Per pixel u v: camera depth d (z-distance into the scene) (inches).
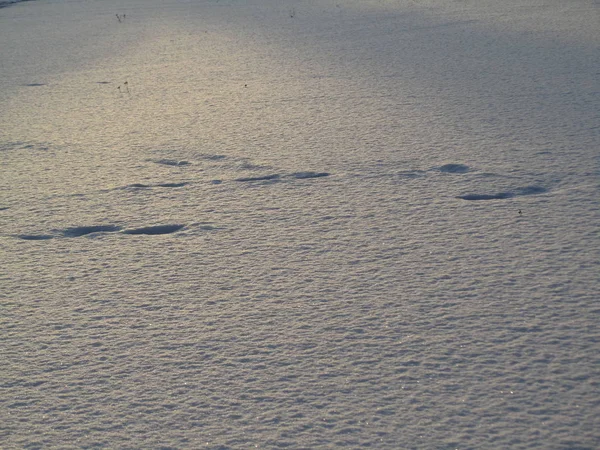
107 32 575.2
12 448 84.8
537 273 123.4
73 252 143.3
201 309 116.8
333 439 84.2
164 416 89.8
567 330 104.9
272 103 275.9
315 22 571.8
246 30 539.8
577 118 227.1
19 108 291.3
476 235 141.2
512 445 81.9
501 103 255.3
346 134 222.2
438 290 119.0
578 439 82.3
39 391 96.2
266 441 84.3
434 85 296.7
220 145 217.2
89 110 280.4
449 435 84.0
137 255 140.2
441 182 173.9
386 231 145.6
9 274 134.0
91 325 113.4
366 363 99.2
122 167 200.1
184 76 350.0
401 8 655.1
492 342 102.9
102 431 87.4
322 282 124.1
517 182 170.6
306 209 160.7
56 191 181.3
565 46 385.7
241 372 98.4
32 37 567.5
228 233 149.0
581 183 167.6
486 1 679.7
